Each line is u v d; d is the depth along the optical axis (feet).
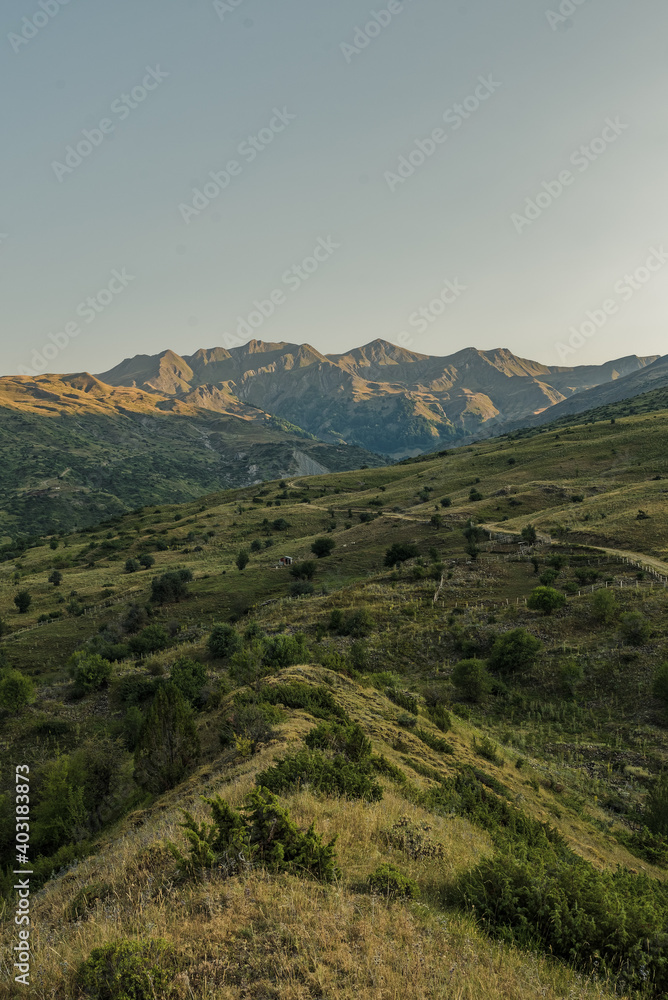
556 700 121.60
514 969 18.15
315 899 20.13
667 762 93.40
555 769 91.50
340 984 15.26
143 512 614.75
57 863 49.49
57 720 128.77
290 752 46.01
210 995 14.71
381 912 19.80
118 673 159.12
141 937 17.60
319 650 137.08
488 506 338.95
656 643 129.49
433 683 133.59
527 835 44.62
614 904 22.98
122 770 83.05
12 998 16.24
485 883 24.41
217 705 88.28
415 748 66.90
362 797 35.76
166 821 36.17
